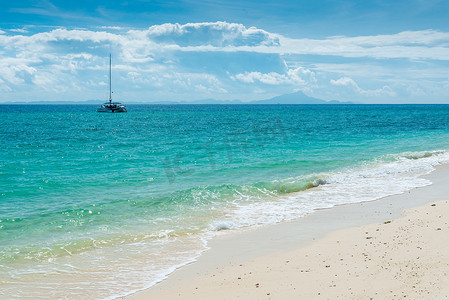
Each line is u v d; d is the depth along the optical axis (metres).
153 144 40.72
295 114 133.38
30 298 7.56
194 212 14.42
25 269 9.09
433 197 16.27
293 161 26.70
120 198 16.66
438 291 6.53
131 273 8.80
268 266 8.82
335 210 14.50
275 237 11.25
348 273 7.88
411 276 7.32
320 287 7.29
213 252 10.12
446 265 7.65
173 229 12.30
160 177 21.86
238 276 8.30
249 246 10.52
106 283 8.26
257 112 160.88
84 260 9.67
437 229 10.38
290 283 7.64
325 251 9.62
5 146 38.31
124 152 33.78
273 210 14.67
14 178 21.30
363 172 22.53
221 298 7.17
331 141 41.06
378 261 8.40
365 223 12.43
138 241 11.16
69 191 18.16
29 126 71.69
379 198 16.41
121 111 153.75
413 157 27.66
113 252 10.24
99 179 21.17
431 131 54.94
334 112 153.88
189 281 8.20
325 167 24.42
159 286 8.02
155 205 15.41
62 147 37.81
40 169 24.55
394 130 57.12
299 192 17.98
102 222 13.08
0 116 115.44
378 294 6.73
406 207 14.48
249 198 16.56
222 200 16.17
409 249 8.95
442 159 26.91
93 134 54.56
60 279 8.50
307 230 11.89
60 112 163.62
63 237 11.47
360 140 41.81
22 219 13.34
